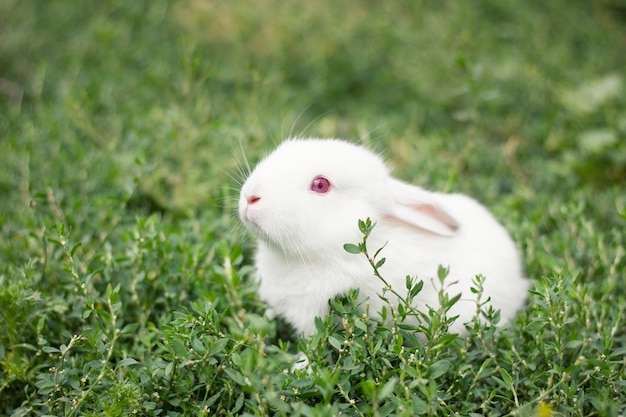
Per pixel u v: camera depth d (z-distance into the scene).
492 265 0.57
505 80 0.86
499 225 0.61
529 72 0.86
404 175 0.74
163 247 0.59
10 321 0.53
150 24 1.00
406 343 0.56
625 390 0.50
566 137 0.79
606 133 0.76
